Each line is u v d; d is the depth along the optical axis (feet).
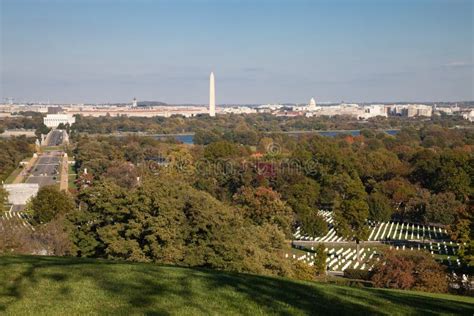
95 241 151.64
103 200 153.28
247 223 206.39
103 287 72.49
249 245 154.81
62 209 278.05
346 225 245.45
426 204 321.73
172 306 65.82
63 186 436.35
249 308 67.10
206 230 144.87
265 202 257.75
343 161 417.28
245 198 265.95
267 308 67.41
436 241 285.43
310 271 175.83
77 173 493.36
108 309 63.67
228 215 155.94
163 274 81.87
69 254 153.38
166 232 140.15
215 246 143.64
